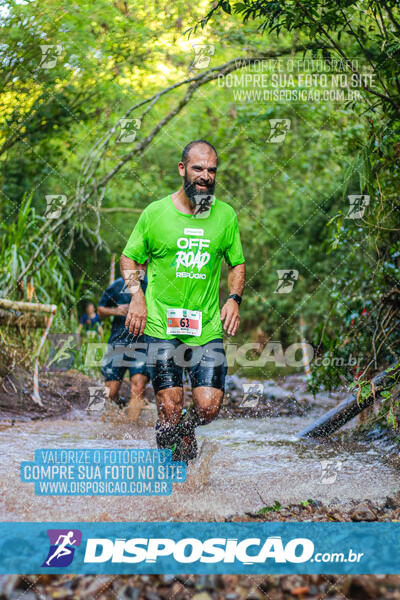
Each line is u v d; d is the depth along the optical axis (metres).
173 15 9.88
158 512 3.77
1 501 3.92
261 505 3.93
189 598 2.73
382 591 2.74
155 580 2.88
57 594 2.75
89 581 2.86
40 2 9.59
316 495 4.16
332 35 7.46
